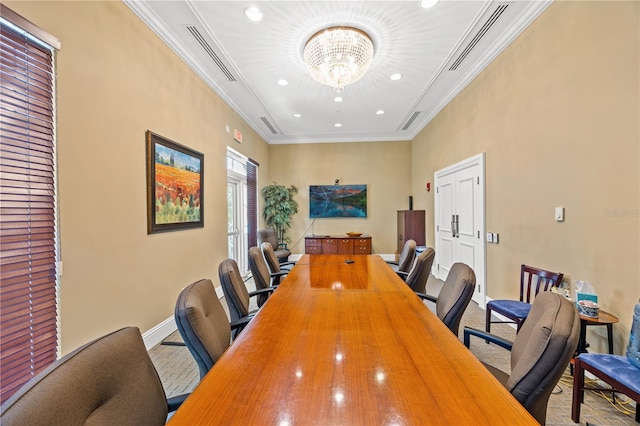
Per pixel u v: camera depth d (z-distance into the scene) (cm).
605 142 197
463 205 405
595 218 205
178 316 108
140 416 82
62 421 60
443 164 474
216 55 318
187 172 317
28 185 156
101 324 205
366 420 71
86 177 193
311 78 373
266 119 538
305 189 683
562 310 97
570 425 164
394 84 394
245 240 555
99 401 73
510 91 296
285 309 155
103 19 208
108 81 212
